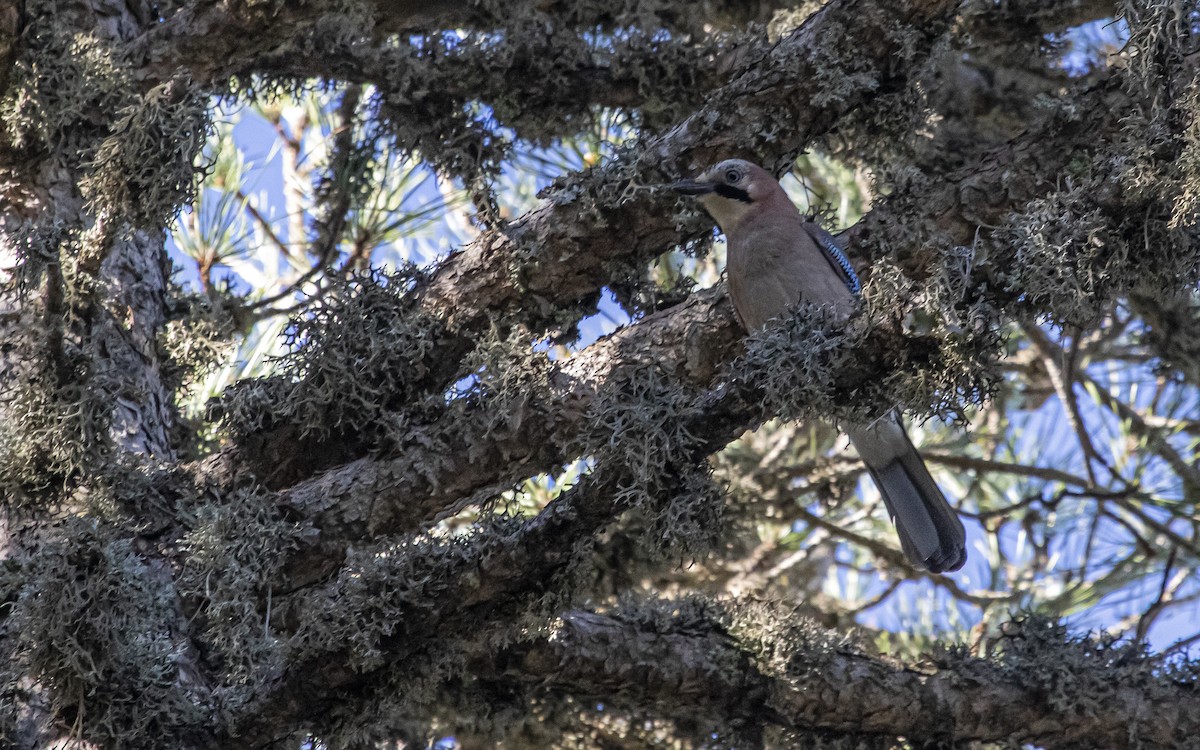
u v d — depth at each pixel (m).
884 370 4.46
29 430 4.79
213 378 7.17
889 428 6.01
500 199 8.11
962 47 6.46
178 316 6.03
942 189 5.64
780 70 5.46
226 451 5.38
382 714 4.66
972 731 5.64
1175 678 5.78
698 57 6.31
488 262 5.46
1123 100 5.43
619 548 6.66
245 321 6.67
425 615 4.54
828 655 5.64
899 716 5.62
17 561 4.51
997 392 4.39
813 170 8.46
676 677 5.61
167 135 4.80
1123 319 8.17
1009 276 4.39
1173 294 4.73
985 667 5.71
